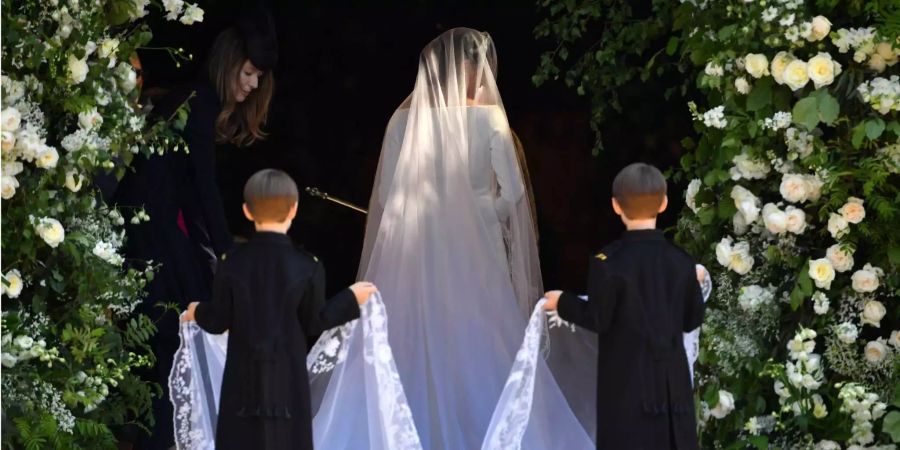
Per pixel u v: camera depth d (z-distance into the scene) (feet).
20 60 41.78
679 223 49.52
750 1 43.14
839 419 43.65
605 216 81.87
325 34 88.89
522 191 48.96
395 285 47.37
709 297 47.21
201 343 43.80
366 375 42.47
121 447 52.85
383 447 42.37
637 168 40.70
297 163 88.89
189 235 52.42
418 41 88.69
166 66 82.58
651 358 39.42
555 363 46.44
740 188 44.29
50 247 44.27
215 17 82.94
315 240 88.74
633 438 39.27
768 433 45.44
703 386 46.85
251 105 55.47
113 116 45.14
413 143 48.60
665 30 57.98
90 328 44.88
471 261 47.21
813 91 42.83
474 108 49.08
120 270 47.32
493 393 46.24
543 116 83.30
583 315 40.37
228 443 39.34
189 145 50.90
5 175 40.32
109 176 49.19
